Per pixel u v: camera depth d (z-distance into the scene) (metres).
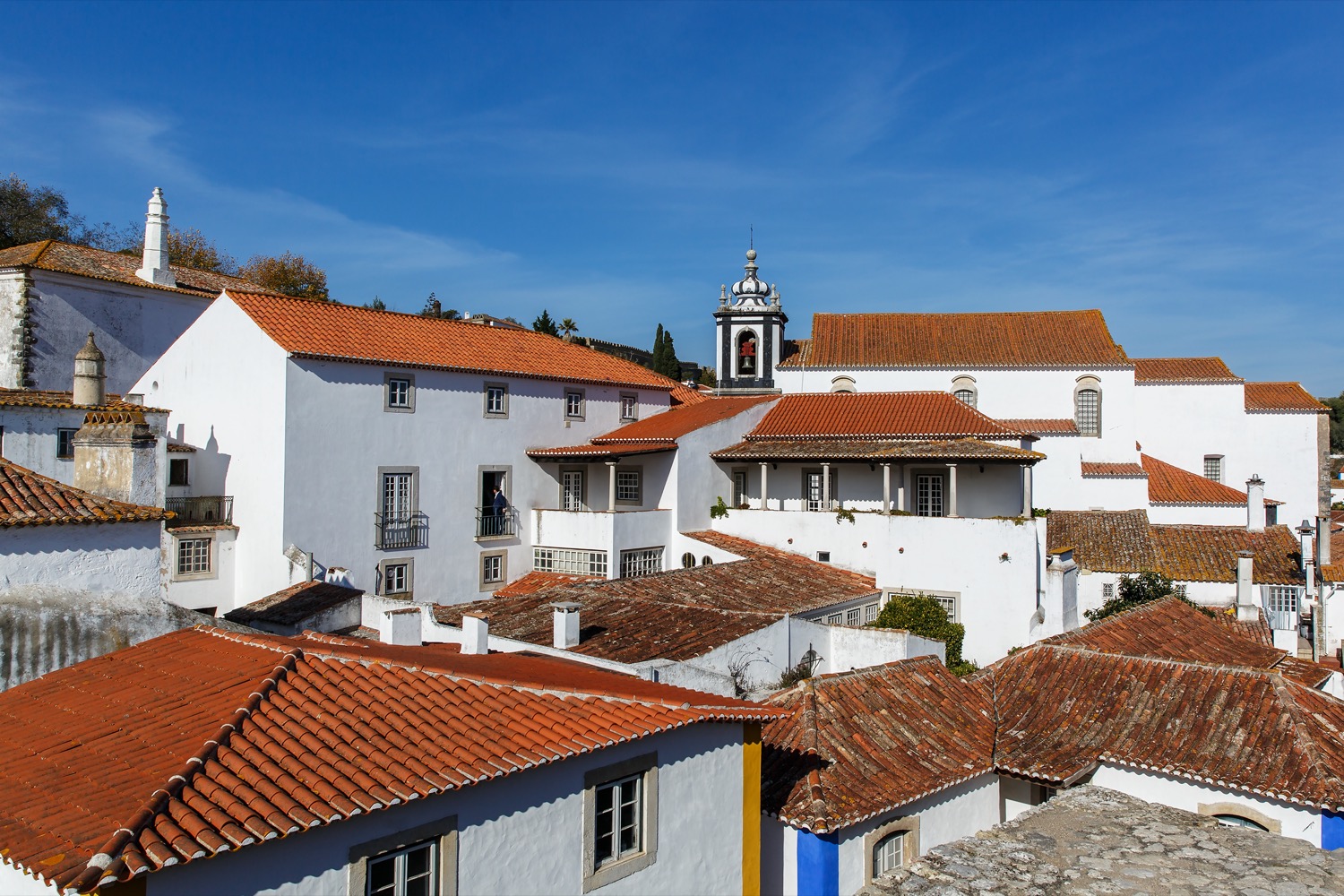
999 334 48.44
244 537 30.20
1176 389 52.91
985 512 35.66
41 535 12.91
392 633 18.44
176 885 7.61
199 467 31.42
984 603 30.59
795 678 21.53
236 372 30.59
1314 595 34.91
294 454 29.50
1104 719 16.77
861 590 30.78
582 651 19.59
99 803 8.33
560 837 10.55
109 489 15.06
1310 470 51.22
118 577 13.67
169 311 38.38
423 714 10.62
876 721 16.27
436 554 33.69
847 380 47.28
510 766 9.80
